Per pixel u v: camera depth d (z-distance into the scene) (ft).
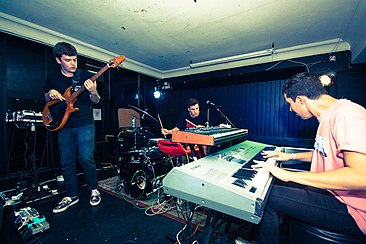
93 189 6.56
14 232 4.81
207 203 2.66
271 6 6.23
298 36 8.52
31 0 6.10
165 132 7.98
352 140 2.26
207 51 10.59
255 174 3.03
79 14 6.89
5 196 6.64
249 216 2.28
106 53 10.64
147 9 6.50
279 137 11.15
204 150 5.67
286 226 4.94
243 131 5.67
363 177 2.10
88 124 6.35
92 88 5.66
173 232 4.85
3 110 7.89
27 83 8.58
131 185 6.89
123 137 10.80
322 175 2.36
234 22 7.31
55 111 6.00
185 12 6.66
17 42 8.25
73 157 6.41
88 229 5.00
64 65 5.71
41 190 7.54
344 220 2.51
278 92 11.20
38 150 9.00
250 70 11.46
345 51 8.89
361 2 5.82
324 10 6.37
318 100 3.03
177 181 2.98
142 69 13.53
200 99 14.14
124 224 5.25
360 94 8.67
